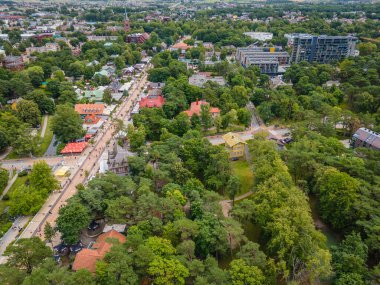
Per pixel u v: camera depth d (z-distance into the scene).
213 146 164.62
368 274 97.94
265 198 120.75
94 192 127.44
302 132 180.75
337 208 122.88
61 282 84.56
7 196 150.25
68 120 198.62
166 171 144.38
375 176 132.88
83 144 194.50
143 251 94.94
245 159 177.12
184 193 135.62
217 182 146.12
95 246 111.81
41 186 145.00
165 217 120.25
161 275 90.50
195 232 109.50
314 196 145.88
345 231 122.12
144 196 122.75
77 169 172.12
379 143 169.12
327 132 191.75
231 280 91.19
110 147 194.75
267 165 138.50
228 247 112.81
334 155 155.75
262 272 94.19
